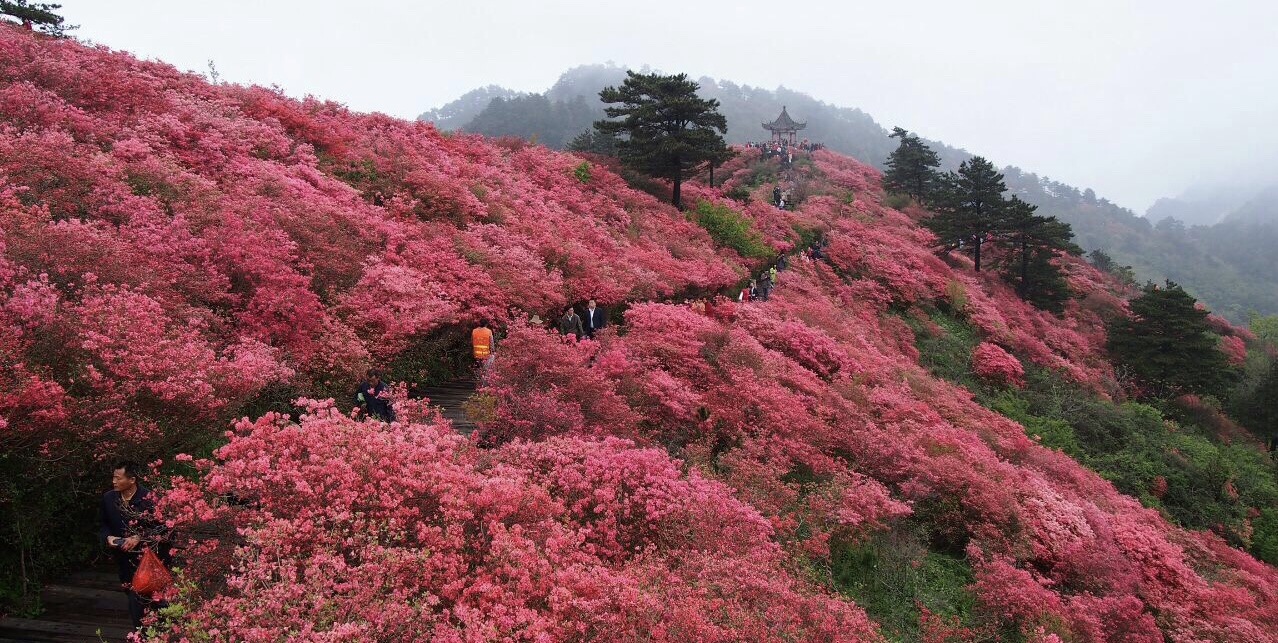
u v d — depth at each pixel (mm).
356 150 16922
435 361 11602
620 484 7004
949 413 16844
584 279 15742
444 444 6008
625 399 10148
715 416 10789
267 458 4816
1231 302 145875
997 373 24844
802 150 67188
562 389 9195
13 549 5309
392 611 3943
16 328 5434
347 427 5559
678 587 5285
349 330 9398
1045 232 37094
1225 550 15273
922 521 10844
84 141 11164
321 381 8906
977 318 30609
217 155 12844
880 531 9750
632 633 4469
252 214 10398
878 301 28750
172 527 4660
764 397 11781
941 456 11875
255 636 3508
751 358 13508
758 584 5684
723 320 17141
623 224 23297
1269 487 21328
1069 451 20406
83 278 6680
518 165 24688
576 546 5781
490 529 5082
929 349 26594
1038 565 10852
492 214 16984
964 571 9977
